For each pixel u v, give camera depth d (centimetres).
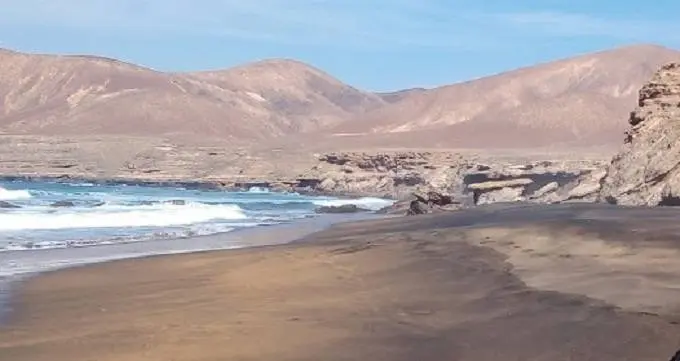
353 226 3061
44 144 11344
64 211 3500
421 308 1169
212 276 1636
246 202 5744
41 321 1195
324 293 1366
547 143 15162
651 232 1658
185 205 4488
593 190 3734
